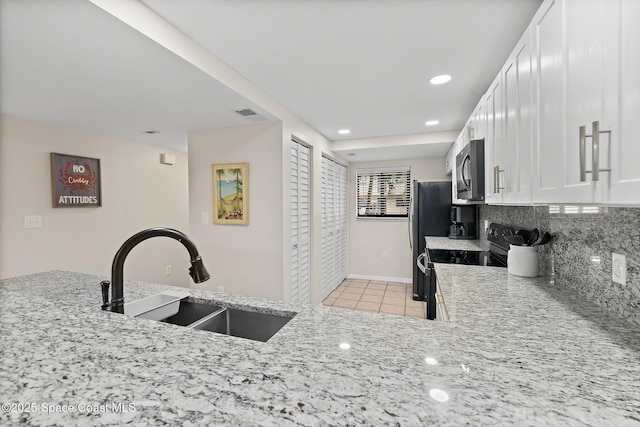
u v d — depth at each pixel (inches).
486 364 27.6
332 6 52.8
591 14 29.5
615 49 25.8
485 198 75.1
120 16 48.7
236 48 67.2
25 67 64.9
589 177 29.6
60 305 43.0
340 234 186.7
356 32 60.9
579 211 51.8
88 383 23.6
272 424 19.3
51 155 109.1
